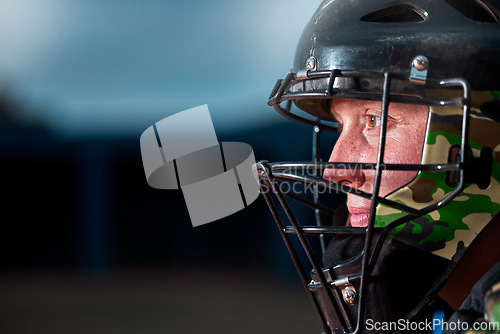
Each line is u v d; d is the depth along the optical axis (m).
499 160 1.23
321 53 1.35
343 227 1.28
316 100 1.60
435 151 1.22
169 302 6.26
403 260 1.25
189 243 8.26
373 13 1.36
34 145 8.66
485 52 1.24
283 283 7.06
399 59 1.26
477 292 1.07
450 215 1.23
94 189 8.70
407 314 1.25
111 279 7.59
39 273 8.16
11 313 6.02
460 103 1.16
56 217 8.79
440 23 1.26
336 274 1.33
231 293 6.61
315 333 4.87
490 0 1.30
